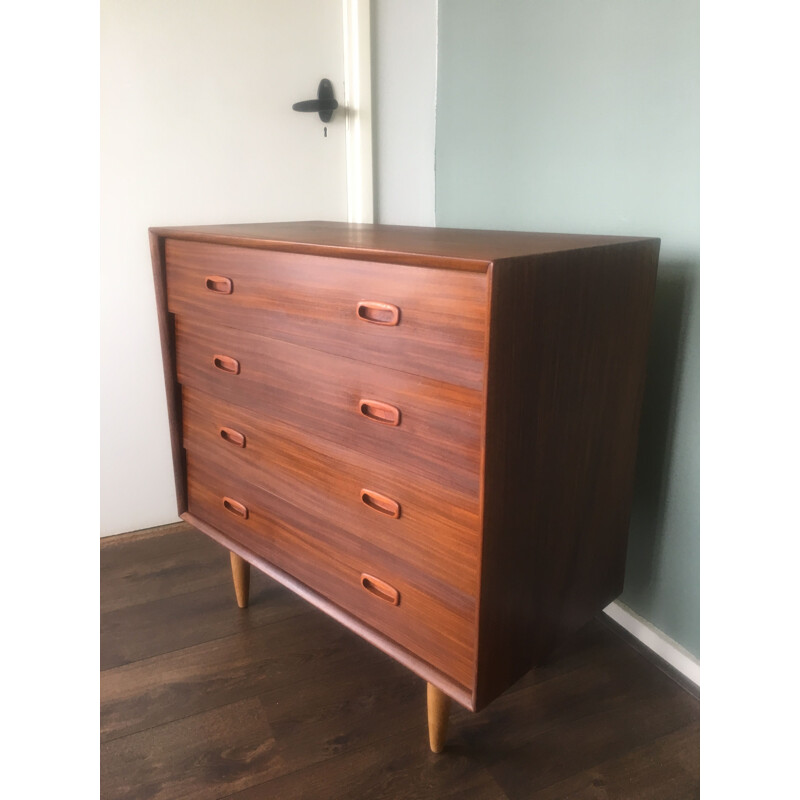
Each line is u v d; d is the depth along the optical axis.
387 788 1.12
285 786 1.13
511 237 1.22
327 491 1.21
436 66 1.82
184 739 1.22
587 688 1.34
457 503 0.99
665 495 1.35
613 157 1.34
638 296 1.15
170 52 1.62
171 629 1.52
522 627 1.11
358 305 1.04
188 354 1.45
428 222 1.95
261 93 1.72
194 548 1.85
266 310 1.21
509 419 0.94
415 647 1.14
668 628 1.40
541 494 1.06
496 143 1.64
